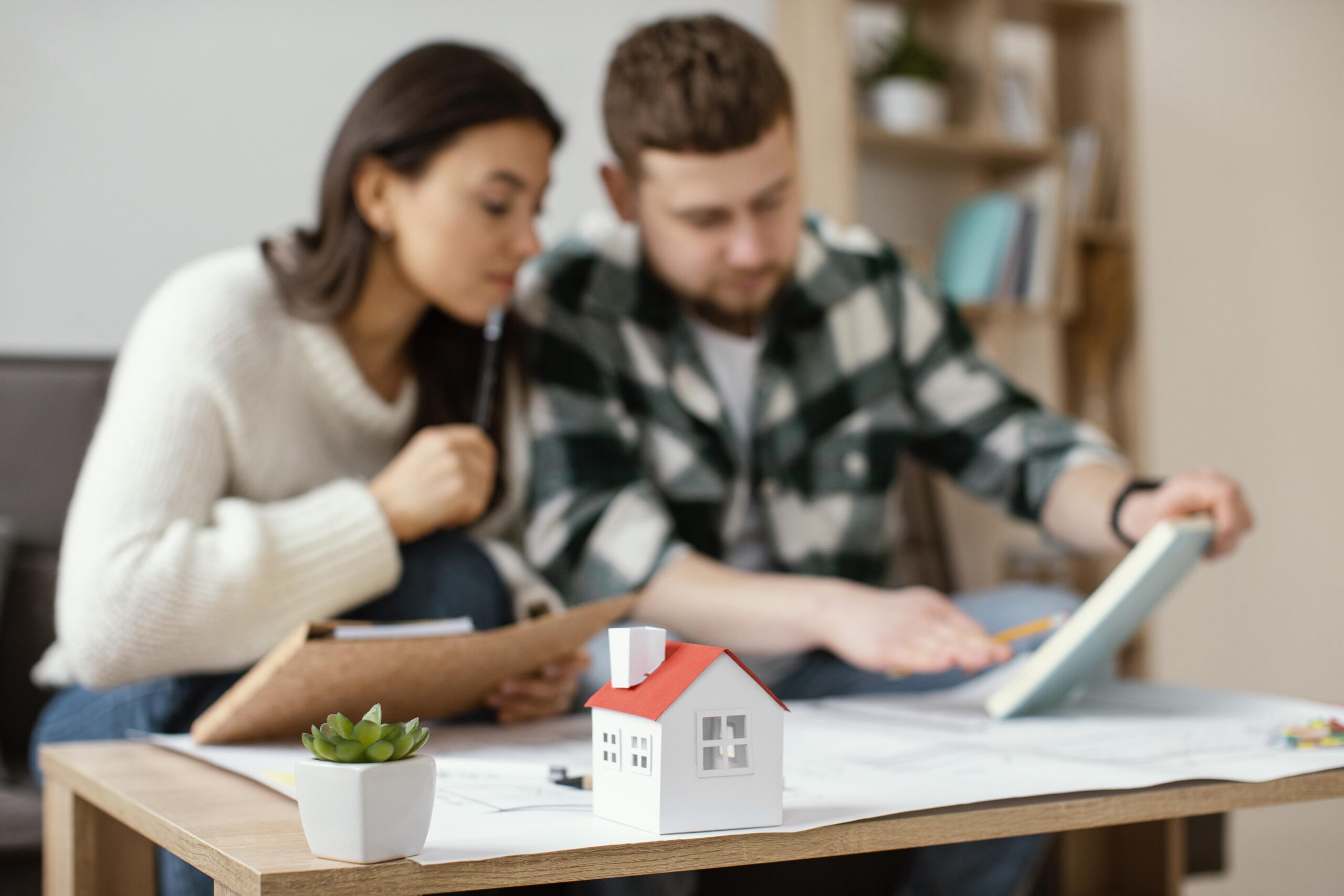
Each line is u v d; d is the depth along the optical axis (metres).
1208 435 2.89
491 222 1.10
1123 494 1.15
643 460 1.32
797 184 1.26
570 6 2.17
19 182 1.72
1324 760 0.66
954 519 2.33
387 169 1.09
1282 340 3.02
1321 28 3.15
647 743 0.50
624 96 1.21
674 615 1.11
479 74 1.09
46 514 1.46
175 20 1.84
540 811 0.55
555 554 1.20
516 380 1.26
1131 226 2.53
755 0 2.35
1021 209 2.40
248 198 1.88
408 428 1.22
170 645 0.90
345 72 1.97
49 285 1.74
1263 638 2.92
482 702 0.90
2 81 1.72
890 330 1.47
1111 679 1.04
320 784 0.45
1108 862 1.08
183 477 0.98
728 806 0.50
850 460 1.41
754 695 0.51
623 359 1.33
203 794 0.62
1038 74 2.68
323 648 0.67
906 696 1.01
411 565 0.99
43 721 1.08
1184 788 0.60
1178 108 2.91
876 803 0.55
